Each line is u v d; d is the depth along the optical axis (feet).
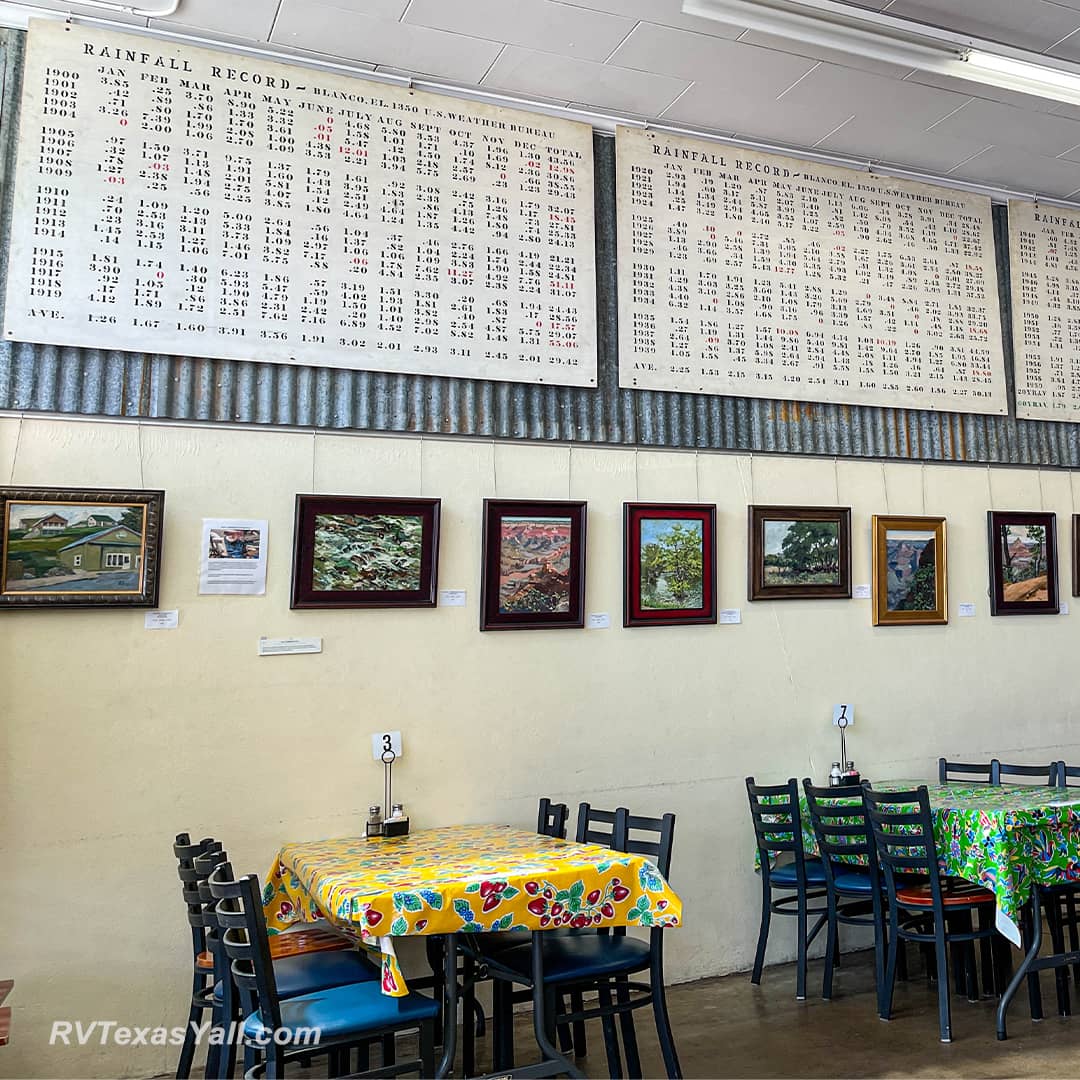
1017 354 19.54
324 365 14.19
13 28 13.12
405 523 14.64
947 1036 12.88
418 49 14.33
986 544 19.30
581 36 14.10
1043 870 13.43
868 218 18.30
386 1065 11.53
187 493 13.55
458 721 14.80
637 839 15.75
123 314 13.20
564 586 15.64
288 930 13.09
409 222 14.85
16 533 12.55
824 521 17.74
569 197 15.97
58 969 12.28
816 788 15.06
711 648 16.70
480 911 10.12
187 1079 11.51
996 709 18.98
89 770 12.69
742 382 17.01
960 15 14.44
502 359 15.29
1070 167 18.72
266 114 14.14
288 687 13.83
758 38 14.19
